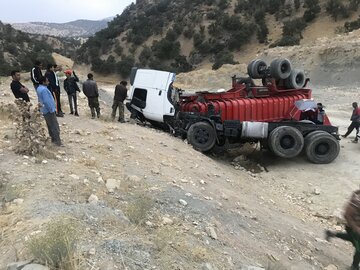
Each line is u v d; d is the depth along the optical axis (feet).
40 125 29.14
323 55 139.44
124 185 25.11
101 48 365.40
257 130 44.73
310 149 45.21
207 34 314.55
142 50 331.36
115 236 17.49
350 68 129.90
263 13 298.56
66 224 16.56
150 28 357.00
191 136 45.21
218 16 321.32
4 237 16.61
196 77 164.14
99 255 15.51
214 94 48.16
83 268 14.44
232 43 287.48
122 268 15.15
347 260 25.00
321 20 264.72
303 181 40.78
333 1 262.88
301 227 28.68
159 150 37.19
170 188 26.73
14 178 22.91
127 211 21.06
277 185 40.16
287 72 49.52
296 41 246.88
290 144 45.16
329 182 40.24
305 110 48.14
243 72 159.53
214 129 45.32
